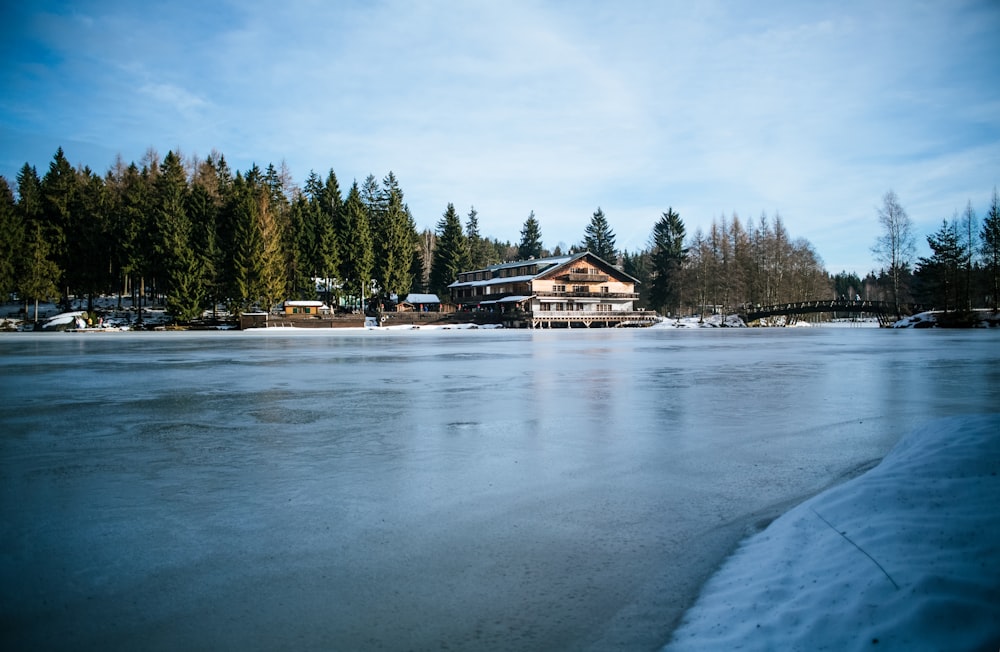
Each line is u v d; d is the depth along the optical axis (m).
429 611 3.57
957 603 2.77
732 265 85.94
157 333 51.00
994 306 58.81
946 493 4.04
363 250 75.75
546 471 6.63
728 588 3.71
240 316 60.31
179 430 8.98
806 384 14.16
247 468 6.79
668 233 99.50
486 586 3.90
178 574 4.07
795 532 4.33
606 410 10.62
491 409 10.80
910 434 6.15
